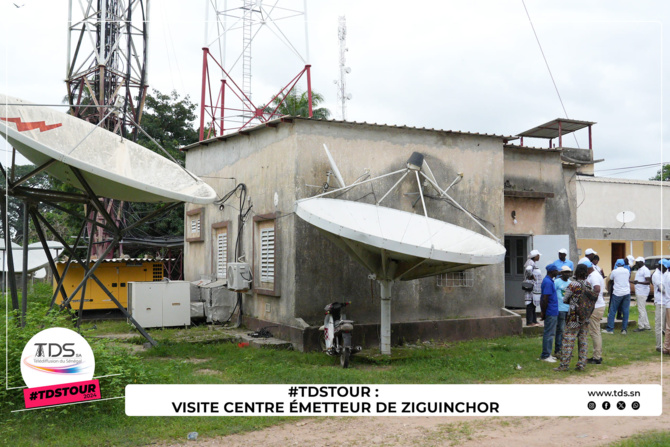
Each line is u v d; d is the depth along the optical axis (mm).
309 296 11242
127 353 7980
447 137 12930
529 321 13555
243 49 17094
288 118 11297
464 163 13078
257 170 12906
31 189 9781
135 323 10930
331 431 6238
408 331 11914
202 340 11422
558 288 10078
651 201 23938
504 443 5797
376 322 11867
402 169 11914
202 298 14430
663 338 12109
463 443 5809
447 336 12344
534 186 15633
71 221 24891
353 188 11781
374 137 12125
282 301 11609
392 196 12219
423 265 10062
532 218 15555
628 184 23469
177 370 8758
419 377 8508
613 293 13297
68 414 6434
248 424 6367
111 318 15930
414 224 10617
